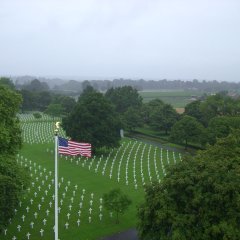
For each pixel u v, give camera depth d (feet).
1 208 128.77
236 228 110.42
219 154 138.82
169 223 119.65
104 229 165.78
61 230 162.71
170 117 415.44
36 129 428.15
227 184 115.44
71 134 305.73
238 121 294.87
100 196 206.39
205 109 389.19
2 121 168.76
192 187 119.65
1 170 149.69
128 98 508.12
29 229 161.99
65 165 269.23
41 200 196.03
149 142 383.04
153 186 131.23
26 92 627.46
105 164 276.21
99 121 304.09
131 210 187.73
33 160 280.31
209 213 115.44
